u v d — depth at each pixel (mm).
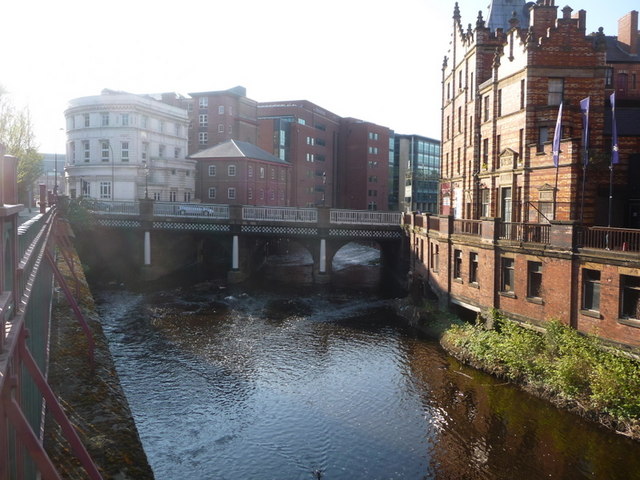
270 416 19328
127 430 12266
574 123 29984
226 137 90812
